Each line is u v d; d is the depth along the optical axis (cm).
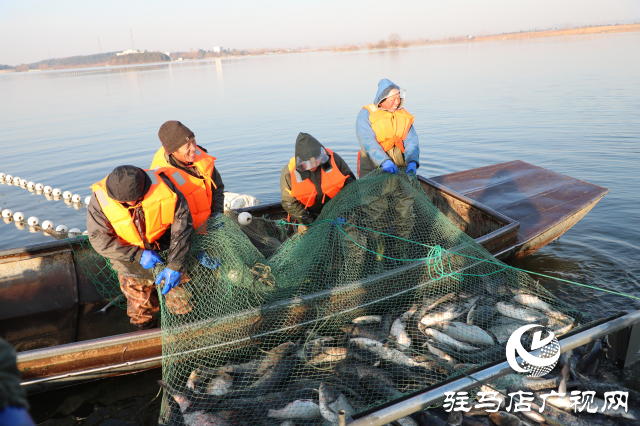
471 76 3061
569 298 531
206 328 390
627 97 1756
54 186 1105
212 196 447
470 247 480
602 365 407
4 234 842
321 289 443
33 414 390
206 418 343
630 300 520
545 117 1524
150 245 389
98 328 490
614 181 909
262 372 383
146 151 1402
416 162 543
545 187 701
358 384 373
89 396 409
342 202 482
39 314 511
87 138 1636
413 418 348
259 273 430
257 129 1650
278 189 1019
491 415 347
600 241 669
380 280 444
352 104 2153
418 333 421
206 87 3703
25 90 4597
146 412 394
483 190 706
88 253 539
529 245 566
